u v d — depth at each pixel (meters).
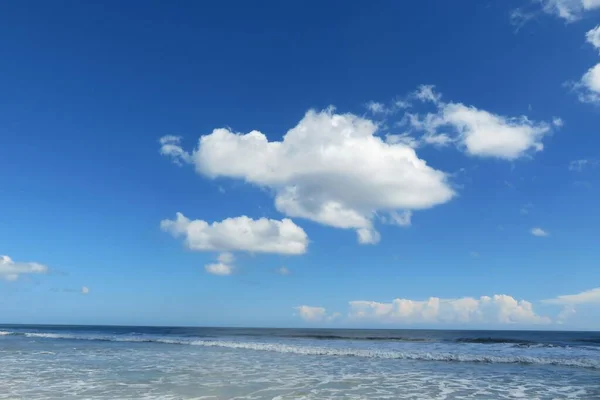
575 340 45.09
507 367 21.59
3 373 18.31
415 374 18.81
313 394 13.91
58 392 13.87
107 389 14.48
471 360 24.25
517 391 14.82
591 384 16.34
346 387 15.31
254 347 34.00
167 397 13.18
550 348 32.53
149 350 31.06
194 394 13.70
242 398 13.14
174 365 21.61
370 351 28.81
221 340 44.31
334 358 25.69
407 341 42.41
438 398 13.52
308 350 30.08
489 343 39.00
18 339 45.31
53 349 31.48
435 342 40.66
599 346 34.38
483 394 14.22
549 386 15.86
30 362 22.59
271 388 14.95
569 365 22.47
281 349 31.28
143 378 17.05
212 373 18.69
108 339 46.25
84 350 30.73
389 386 15.61
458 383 16.41
